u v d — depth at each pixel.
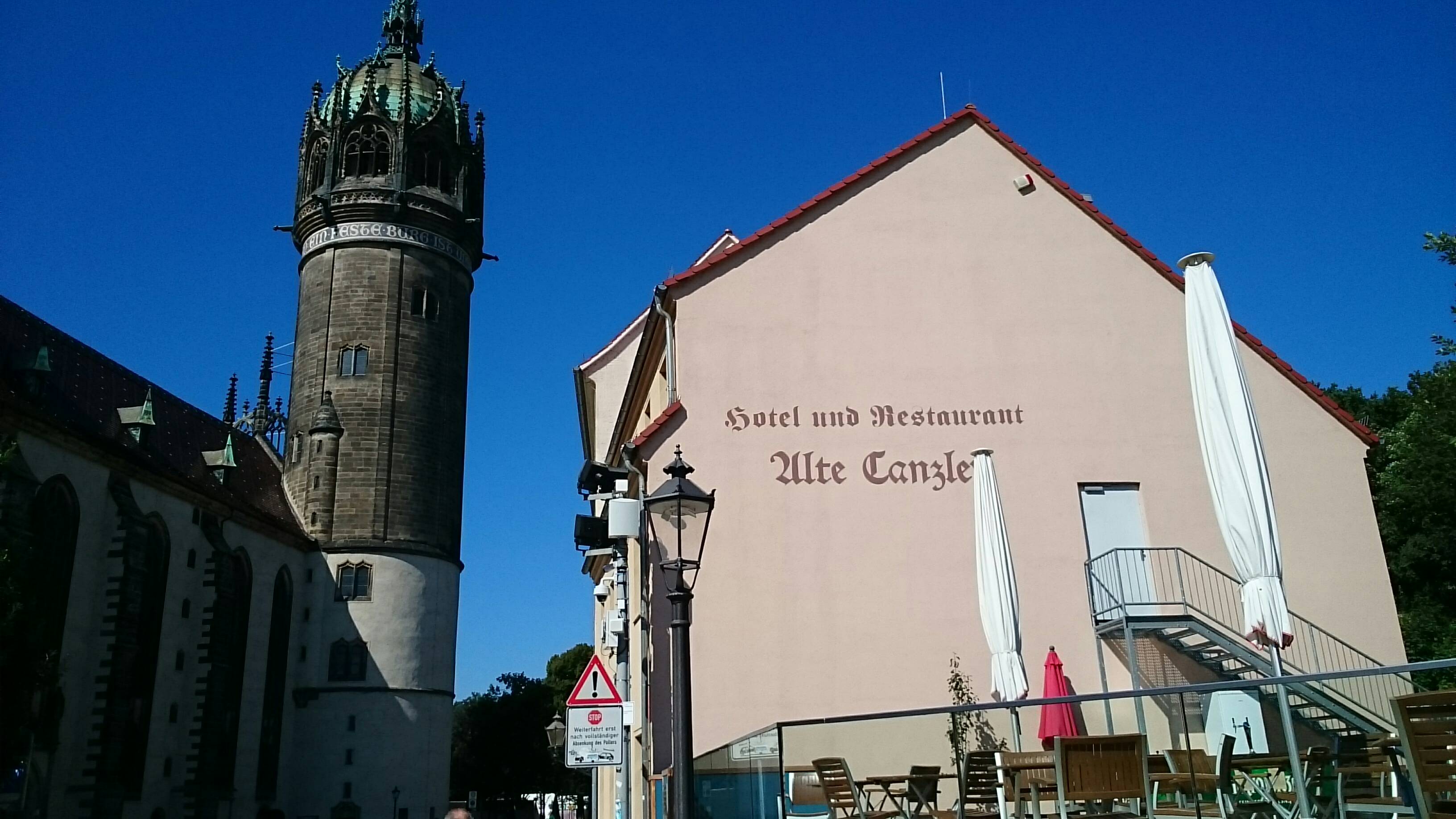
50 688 29.95
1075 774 9.36
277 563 57.84
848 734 10.92
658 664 18.72
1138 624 18.08
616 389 34.53
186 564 49.56
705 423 20.12
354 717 58.88
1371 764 7.06
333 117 67.12
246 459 62.59
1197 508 20.50
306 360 64.38
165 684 47.25
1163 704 8.86
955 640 19.31
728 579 19.31
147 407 52.03
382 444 62.66
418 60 72.25
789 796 11.23
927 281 21.33
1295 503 20.64
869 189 21.84
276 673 57.75
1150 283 21.70
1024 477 20.41
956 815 10.18
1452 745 6.46
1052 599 19.78
